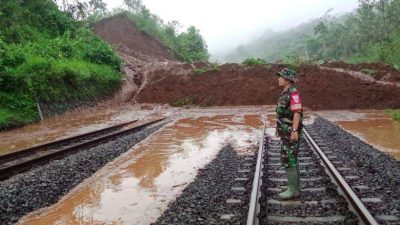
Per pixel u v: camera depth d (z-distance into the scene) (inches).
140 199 289.9
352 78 1136.2
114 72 1298.0
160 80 1322.6
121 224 239.9
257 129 675.4
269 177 314.8
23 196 284.8
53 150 488.1
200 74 1305.4
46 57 998.4
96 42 1421.0
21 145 556.4
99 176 361.1
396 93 1057.5
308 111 1051.3
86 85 1098.1
